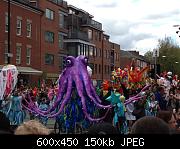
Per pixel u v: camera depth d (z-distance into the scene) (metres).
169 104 17.52
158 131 2.79
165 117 5.58
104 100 15.22
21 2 40.34
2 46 37.06
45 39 46.66
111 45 81.31
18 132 2.92
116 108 14.92
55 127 14.80
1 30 36.94
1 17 36.94
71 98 14.36
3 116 3.41
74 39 56.91
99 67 71.56
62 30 52.41
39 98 23.19
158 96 16.66
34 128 2.95
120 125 14.93
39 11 44.56
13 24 39.19
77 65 14.33
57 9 50.50
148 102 16.77
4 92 15.74
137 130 2.82
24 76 40.50
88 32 66.19
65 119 14.38
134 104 15.58
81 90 13.98
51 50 48.22
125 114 15.29
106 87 16.30
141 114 14.20
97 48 70.19
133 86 19.25
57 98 14.55
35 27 44.00
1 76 15.73
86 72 14.32
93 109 14.42
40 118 18.09
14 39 39.41
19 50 40.41
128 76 19.23
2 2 37.12
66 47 57.16
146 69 19.80
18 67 39.62
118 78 19.12
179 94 18.02
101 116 14.96
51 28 48.41
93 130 3.13
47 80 46.44
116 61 84.81
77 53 57.53
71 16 62.00
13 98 18.27
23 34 41.22
